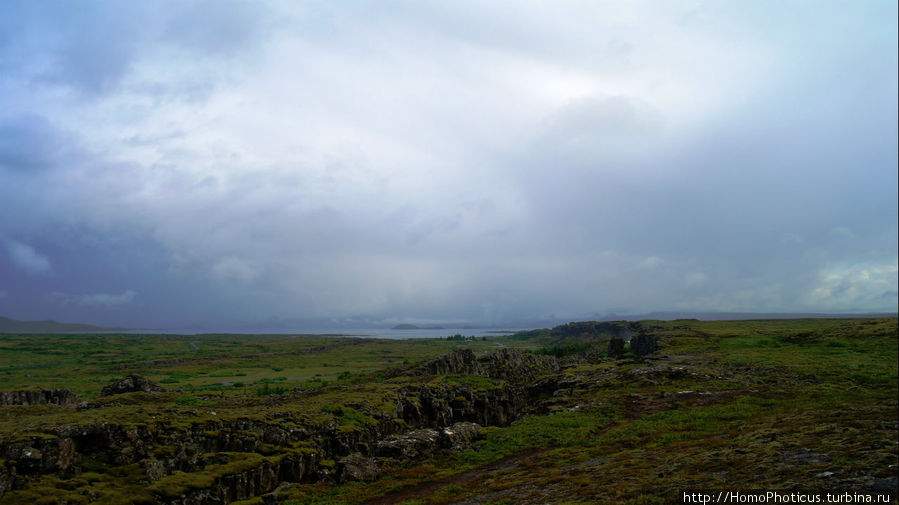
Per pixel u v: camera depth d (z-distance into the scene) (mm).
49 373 131625
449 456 44719
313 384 93625
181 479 29359
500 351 108125
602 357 158375
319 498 33000
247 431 37625
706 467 28547
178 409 39156
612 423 53375
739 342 116062
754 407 52719
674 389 66375
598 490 27047
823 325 173000
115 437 30875
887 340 99938
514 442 47531
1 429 28359
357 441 43781
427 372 84125
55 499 24188
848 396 54719
